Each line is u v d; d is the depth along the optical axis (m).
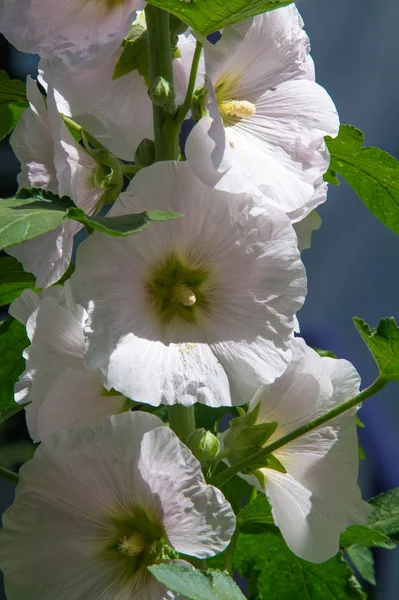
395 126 2.01
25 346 1.20
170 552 1.05
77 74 1.09
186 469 1.03
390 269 2.03
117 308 1.04
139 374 1.03
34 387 1.08
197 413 1.23
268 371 1.05
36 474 1.05
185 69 1.12
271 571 1.24
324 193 1.08
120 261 1.04
